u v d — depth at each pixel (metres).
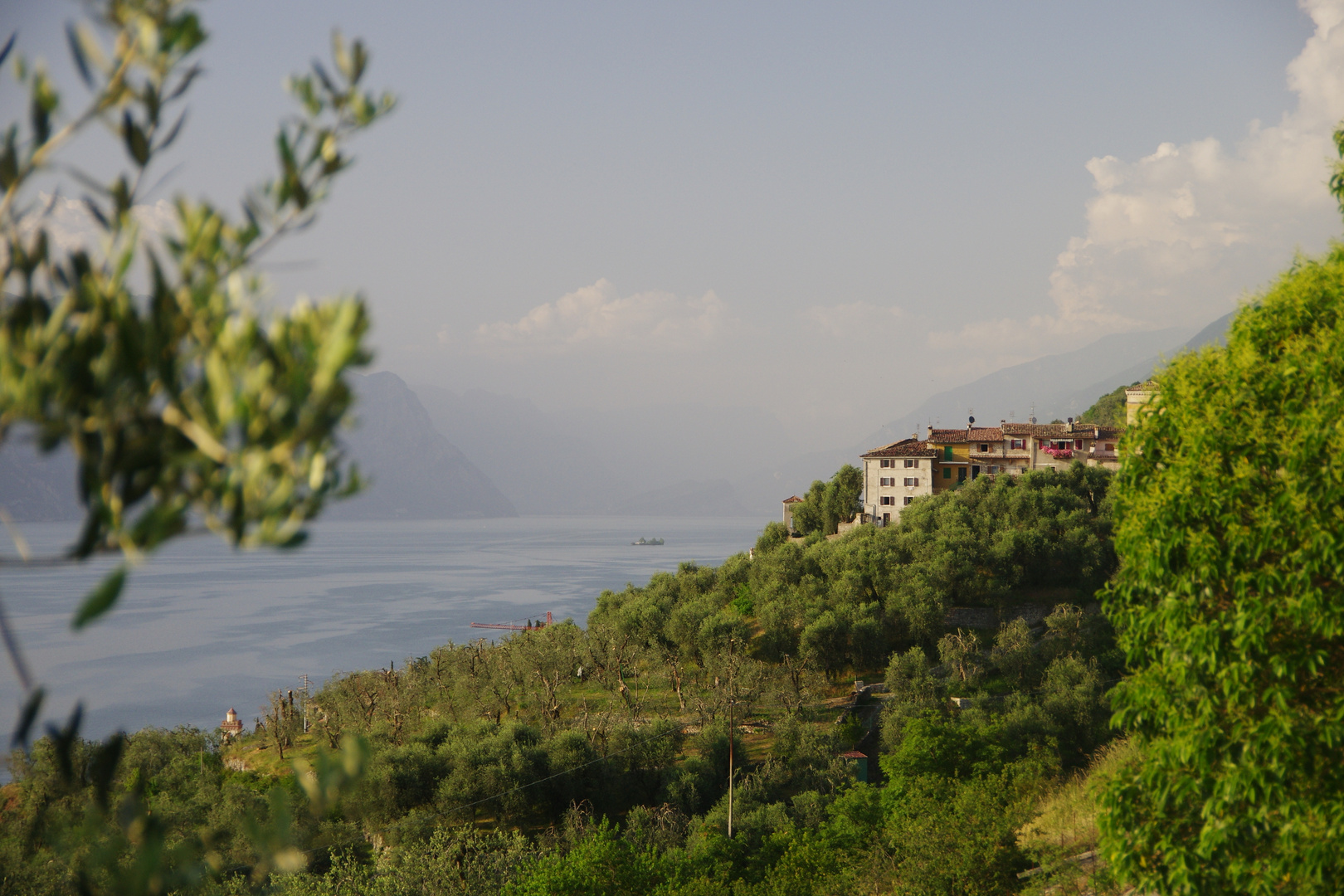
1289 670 13.49
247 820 4.67
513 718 83.00
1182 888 14.24
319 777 4.75
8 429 3.98
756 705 80.38
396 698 82.44
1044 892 23.97
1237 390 14.76
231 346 4.05
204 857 5.29
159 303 4.05
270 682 153.00
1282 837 13.18
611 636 93.56
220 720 127.88
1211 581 14.46
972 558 92.62
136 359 4.03
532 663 87.62
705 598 102.00
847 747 72.88
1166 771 14.73
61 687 149.25
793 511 140.00
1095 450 124.62
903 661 79.94
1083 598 89.94
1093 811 26.88
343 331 4.00
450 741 68.88
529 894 36.12
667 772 66.50
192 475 4.08
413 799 61.12
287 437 3.95
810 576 96.69
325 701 84.56
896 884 31.81
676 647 94.94
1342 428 12.79
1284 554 13.84
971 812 31.67
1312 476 13.03
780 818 57.00
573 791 65.25
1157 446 16.23
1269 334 15.59
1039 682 76.38
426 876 46.22
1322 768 13.20
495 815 63.47
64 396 4.00
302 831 50.59
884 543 97.62
